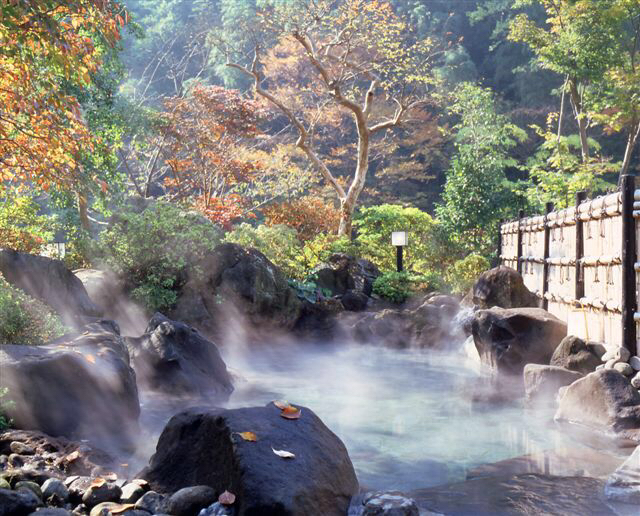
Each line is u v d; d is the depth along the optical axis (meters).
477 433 6.59
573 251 10.28
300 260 17.91
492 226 23.78
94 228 19.91
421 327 13.84
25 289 8.99
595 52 21.03
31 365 5.84
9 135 7.38
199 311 13.34
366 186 36.72
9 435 5.25
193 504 3.96
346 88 35.06
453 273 18.38
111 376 6.36
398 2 42.38
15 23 5.54
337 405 7.88
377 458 5.70
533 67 34.81
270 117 34.53
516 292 12.52
